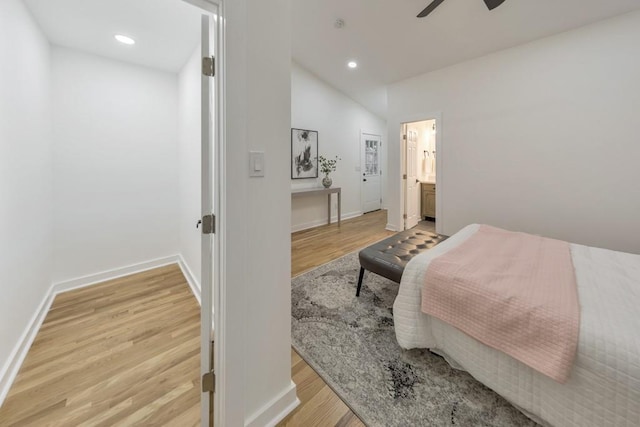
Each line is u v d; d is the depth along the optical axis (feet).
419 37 10.76
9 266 5.08
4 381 4.60
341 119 18.52
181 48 7.80
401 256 7.20
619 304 3.82
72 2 5.79
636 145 8.30
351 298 7.86
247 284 3.64
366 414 4.21
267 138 3.75
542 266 5.20
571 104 9.34
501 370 4.16
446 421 4.08
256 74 3.55
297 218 16.28
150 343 5.86
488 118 11.35
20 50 5.65
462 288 4.63
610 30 8.49
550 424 3.75
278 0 3.75
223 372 3.53
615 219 8.78
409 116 14.32
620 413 3.11
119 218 9.20
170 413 4.22
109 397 4.48
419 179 18.47
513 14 8.80
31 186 6.25
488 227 8.08
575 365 3.40
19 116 5.61
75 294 7.98
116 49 7.98
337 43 12.29
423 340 5.22
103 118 8.66
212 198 3.75
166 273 9.62
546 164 10.02
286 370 4.25
